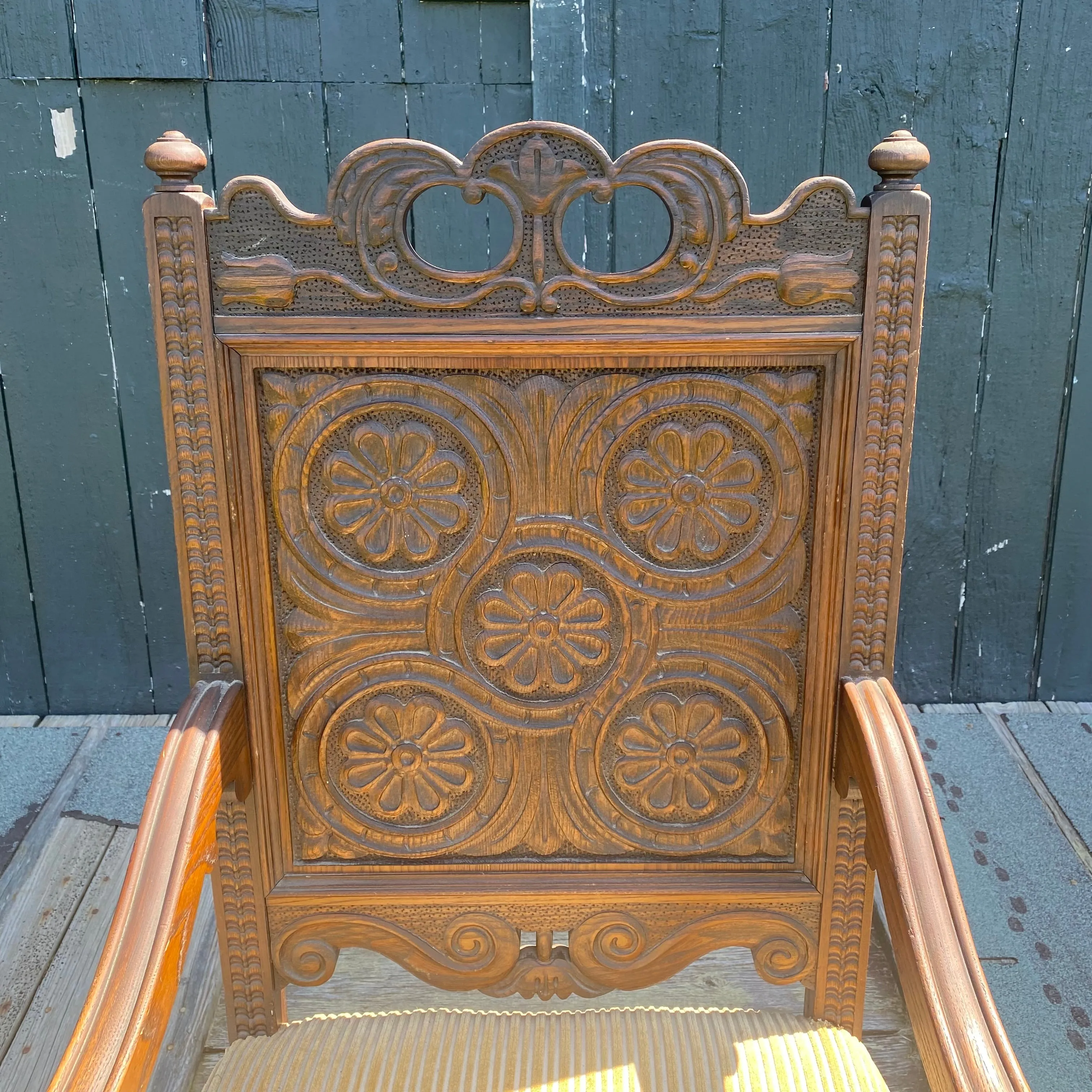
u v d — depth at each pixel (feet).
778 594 3.08
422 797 3.22
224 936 3.26
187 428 2.86
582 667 3.14
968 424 6.86
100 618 7.18
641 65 6.06
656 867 3.26
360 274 2.79
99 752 6.77
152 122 6.14
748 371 2.91
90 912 5.14
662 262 2.77
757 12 6.00
